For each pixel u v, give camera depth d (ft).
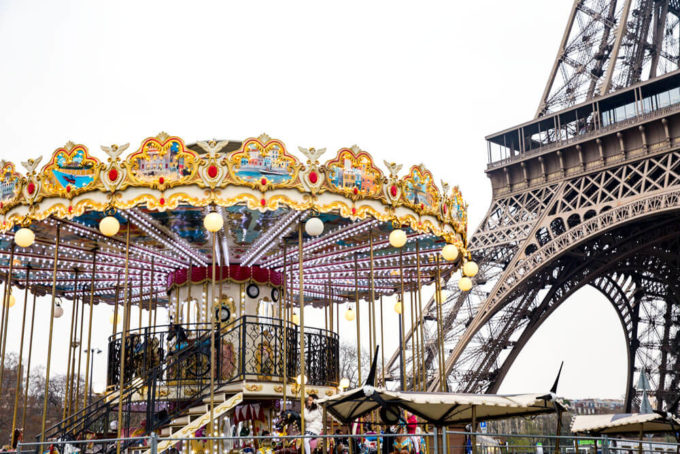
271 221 65.46
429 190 64.18
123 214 59.98
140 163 54.29
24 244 56.85
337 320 104.73
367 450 59.52
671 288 236.84
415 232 69.56
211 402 50.52
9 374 240.73
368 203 58.65
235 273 76.07
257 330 74.02
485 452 68.49
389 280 91.50
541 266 176.14
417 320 89.51
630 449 59.47
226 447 58.03
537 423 221.05
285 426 57.77
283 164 55.57
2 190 59.16
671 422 62.39
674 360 250.16
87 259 77.41
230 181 54.29
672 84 193.36
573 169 187.73
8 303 71.51
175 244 70.23
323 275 87.61
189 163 54.29
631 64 221.87
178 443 62.23
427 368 183.73
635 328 259.80
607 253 203.62
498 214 202.39
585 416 70.95
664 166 168.86
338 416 58.13
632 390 254.68
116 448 54.90
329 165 56.80
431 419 59.52
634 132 177.17
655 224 194.80
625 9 213.66
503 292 178.70
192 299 76.28
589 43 225.56
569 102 218.18
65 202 55.16
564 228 189.57
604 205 174.40
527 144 217.97
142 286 83.05
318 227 54.65
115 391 68.59
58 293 93.81
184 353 65.92
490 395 53.11
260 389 64.03
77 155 55.11
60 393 241.55
